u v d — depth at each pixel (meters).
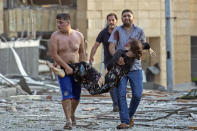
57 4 62.12
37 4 61.88
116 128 19.97
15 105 29.12
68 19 20.11
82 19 62.03
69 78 19.72
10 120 22.61
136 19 63.81
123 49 20.17
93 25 61.84
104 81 19.48
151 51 20.22
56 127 20.44
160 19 64.94
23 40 54.00
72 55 19.98
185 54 71.50
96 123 21.39
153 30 64.69
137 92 19.97
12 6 60.25
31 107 28.41
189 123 21.45
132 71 19.97
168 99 33.34
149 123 21.44
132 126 20.44
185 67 71.50
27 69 53.00
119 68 19.42
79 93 20.39
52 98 34.38
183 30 71.12
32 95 34.22
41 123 21.62
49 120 22.55
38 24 60.47
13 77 49.38
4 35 56.78
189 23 71.50
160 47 64.88
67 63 19.91
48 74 55.03
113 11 62.53
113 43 20.42
